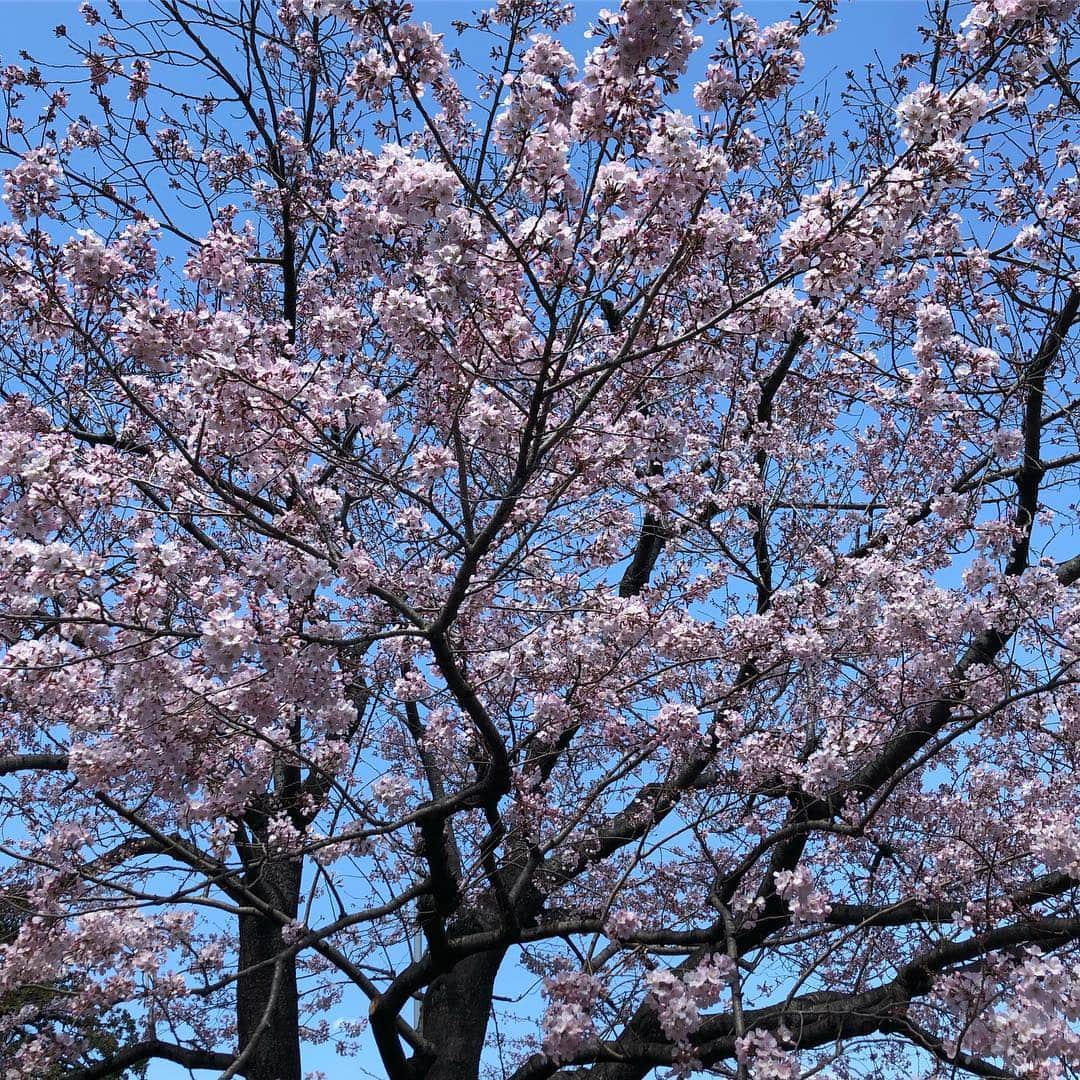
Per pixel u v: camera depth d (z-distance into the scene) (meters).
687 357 4.18
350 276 6.31
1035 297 5.92
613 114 3.00
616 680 5.29
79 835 4.67
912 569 5.95
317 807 5.21
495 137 3.04
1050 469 5.84
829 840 6.12
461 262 3.06
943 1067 4.43
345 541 4.74
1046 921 4.68
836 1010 4.75
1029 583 5.39
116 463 3.97
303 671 3.81
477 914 6.52
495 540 5.12
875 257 3.21
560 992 3.65
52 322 3.48
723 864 6.41
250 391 3.78
